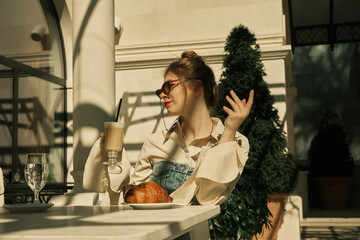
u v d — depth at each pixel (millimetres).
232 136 1641
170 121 6852
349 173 11680
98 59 4781
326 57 12961
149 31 7168
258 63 5418
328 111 12219
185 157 1864
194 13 7043
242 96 5195
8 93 6066
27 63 6586
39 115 6754
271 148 5199
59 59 7434
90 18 4828
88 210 1539
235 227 3898
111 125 1570
